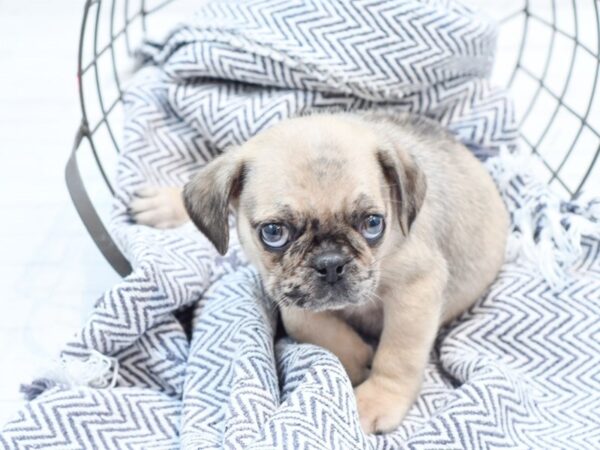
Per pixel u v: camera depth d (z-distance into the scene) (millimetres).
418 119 456
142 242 443
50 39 737
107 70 684
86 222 456
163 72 528
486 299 438
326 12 476
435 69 488
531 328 421
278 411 334
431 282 383
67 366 385
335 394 344
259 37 484
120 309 403
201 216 373
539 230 461
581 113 616
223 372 382
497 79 660
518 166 479
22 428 353
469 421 348
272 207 340
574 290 429
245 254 409
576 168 567
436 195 400
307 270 337
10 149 620
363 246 344
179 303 425
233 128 496
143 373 412
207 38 503
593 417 374
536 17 566
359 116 437
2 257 527
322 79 481
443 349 420
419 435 345
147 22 737
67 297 498
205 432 355
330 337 400
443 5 487
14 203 570
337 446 324
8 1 795
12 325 478
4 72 701
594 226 445
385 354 386
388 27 474
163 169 521
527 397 378
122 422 368
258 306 411
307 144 348
